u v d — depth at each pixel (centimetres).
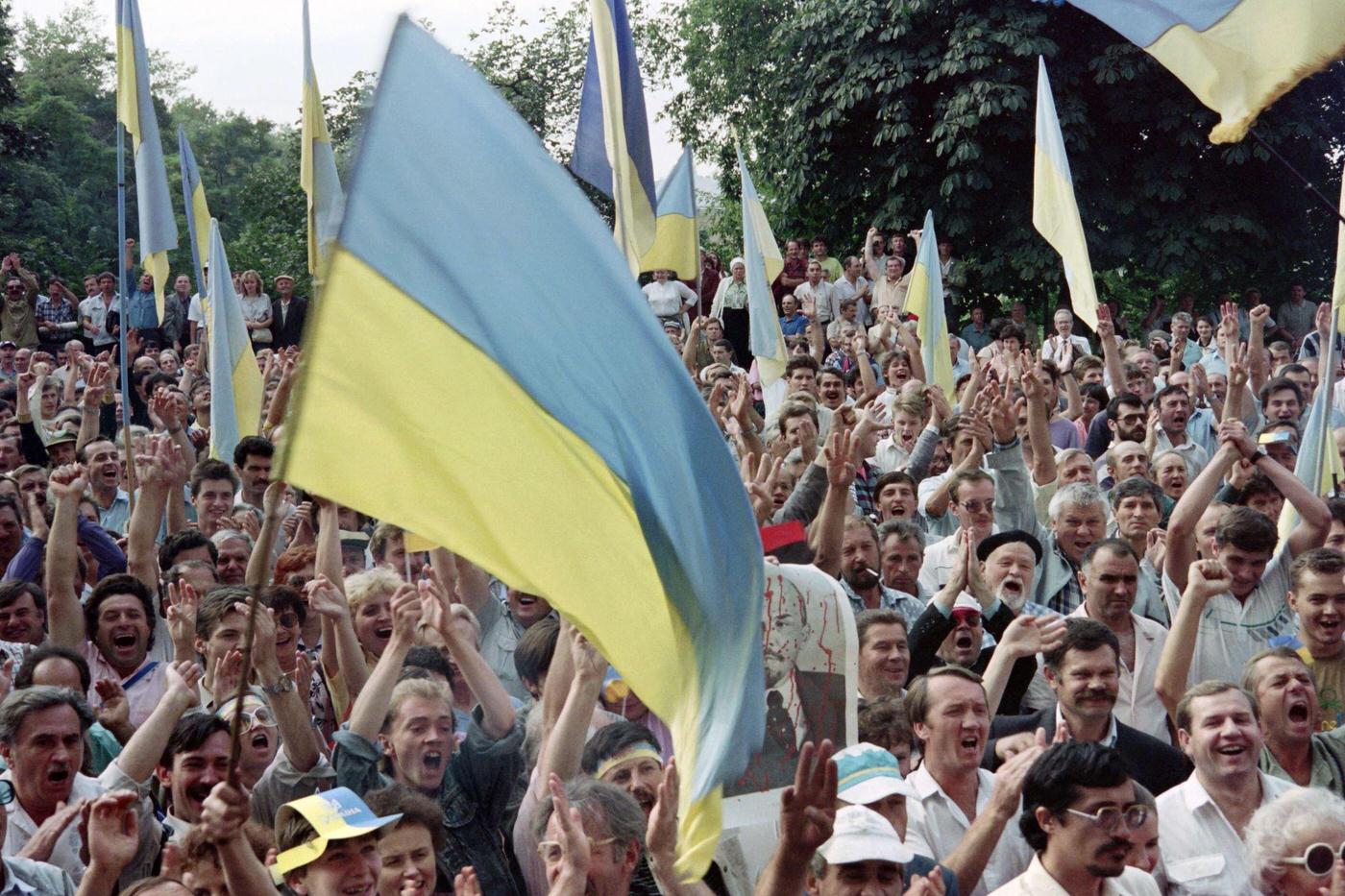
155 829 612
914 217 2984
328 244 356
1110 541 791
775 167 3222
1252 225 2897
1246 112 762
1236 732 627
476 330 372
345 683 744
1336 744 693
